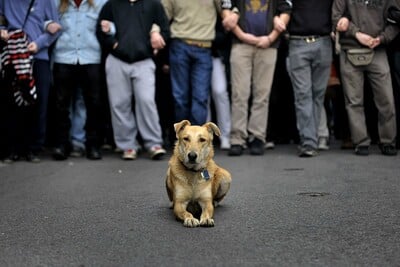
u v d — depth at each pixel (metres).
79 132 14.09
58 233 7.12
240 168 11.88
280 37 13.70
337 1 13.22
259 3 13.66
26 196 9.47
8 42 12.70
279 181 10.37
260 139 13.84
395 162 12.17
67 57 13.34
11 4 13.09
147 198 9.13
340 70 13.45
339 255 6.02
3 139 13.32
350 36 13.12
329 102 16.31
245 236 6.81
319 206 8.30
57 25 13.09
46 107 13.24
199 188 7.70
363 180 10.25
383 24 13.06
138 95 13.41
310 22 13.42
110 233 7.07
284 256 6.02
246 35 13.63
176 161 7.85
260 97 13.81
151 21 13.50
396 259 5.86
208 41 13.91
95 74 13.41
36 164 12.84
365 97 14.73
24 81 12.65
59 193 9.66
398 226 7.12
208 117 14.69
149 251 6.29
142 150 14.95
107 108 14.73
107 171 11.85
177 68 13.87
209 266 5.76
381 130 13.32
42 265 5.92
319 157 13.20
